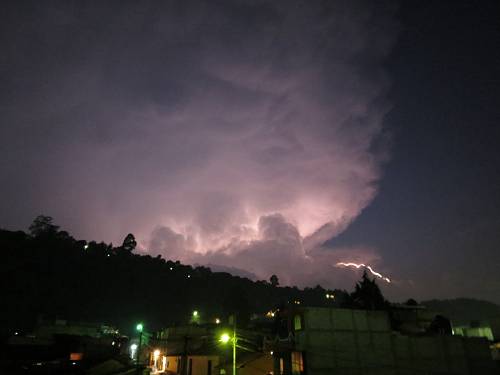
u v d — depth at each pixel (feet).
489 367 98.22
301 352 86.69
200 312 394.32
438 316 117.80
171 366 169.89
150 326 375.25
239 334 147.95
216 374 137.69
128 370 127.34
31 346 163.94
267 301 501.56
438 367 93.45
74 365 138.00
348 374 85.46
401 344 92.58
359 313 92.22
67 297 344.28
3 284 306.35
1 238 360.48
